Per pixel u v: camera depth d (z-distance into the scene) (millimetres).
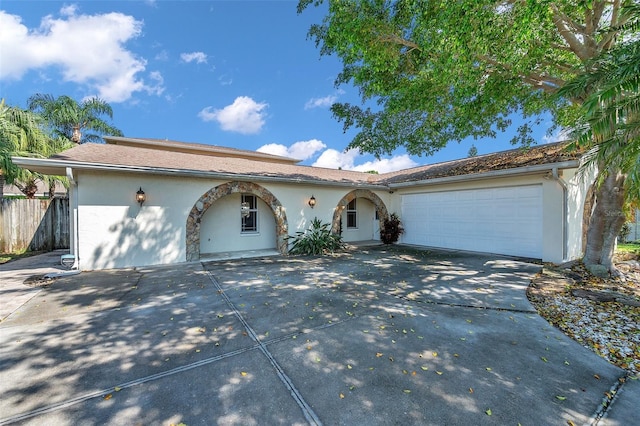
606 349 3723
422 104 8297
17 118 12281
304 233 12148
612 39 6703
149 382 2996
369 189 14227
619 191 7129
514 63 6480
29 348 3680
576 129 5664
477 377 3098
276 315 4852
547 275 7402
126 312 4953
